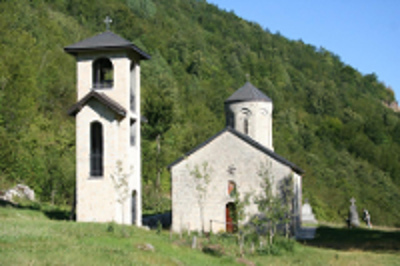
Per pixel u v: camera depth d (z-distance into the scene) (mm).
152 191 42656
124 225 21188
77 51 23469
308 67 144250
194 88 89812
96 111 23141
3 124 34750
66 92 53562
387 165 94938
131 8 115562
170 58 99500
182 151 54688
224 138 28031
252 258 19859
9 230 16422
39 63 53719
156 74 79625
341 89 131125
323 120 107500
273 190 26812
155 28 110750
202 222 26250
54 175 33531
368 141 101375
